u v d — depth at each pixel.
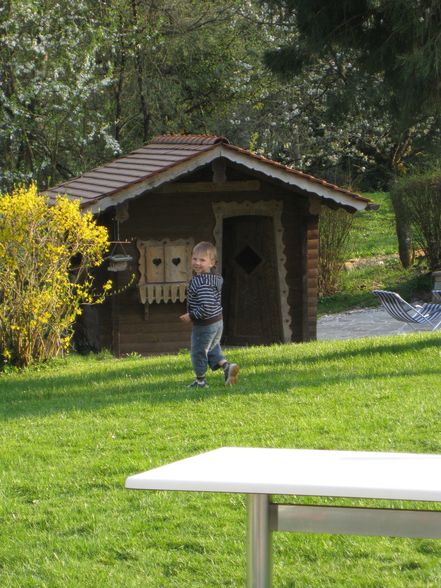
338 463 3.46
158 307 20.36
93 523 6.44
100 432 9.26
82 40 29.28
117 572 5.55
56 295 16.30
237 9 33.16
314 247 21.17
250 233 21.88
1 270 15.81
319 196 20.58
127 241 19.34
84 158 30.95
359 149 38.88
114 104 31.64
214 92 34.38
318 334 24.08
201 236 20.48
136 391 11.79
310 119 36.22
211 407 10.21
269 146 35.00
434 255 30.09
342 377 11.73
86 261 18.27
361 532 3.48
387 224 36.56
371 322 25.64
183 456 8.17
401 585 5.25
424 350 13.62
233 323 22.25
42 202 15.90
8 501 7.02
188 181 20.34
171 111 32.53
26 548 6.02
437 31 15.66
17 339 16.06
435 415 9.29
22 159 29.77
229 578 5.39
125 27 31.53
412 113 17.30
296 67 18.81
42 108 28.62
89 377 13.72
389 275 31.31
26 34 27.23
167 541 6.04
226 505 6.72
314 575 5.47
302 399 10.37
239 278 22.12
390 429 8.80
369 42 16.80
